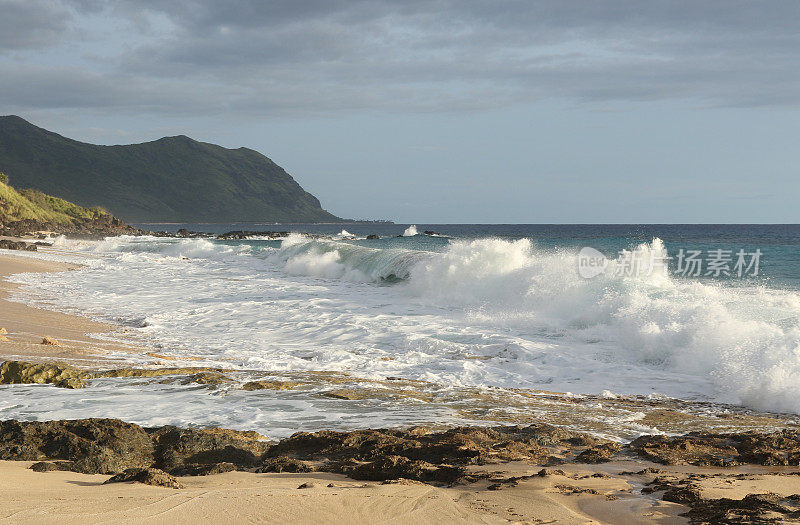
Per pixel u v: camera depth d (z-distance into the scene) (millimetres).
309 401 8578
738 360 9875
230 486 4902
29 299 18422
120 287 22078
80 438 6254
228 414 7895
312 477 5391
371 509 4184
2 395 8578
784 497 4516
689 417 8141
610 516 4246
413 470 5410
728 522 3914
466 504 4395
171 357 11383
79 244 50750
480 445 6336
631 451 6461
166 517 3787
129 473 5066
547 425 7246
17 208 70688
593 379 10188
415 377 10305
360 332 13836
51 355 11117
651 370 10672
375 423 7598
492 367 10891
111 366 10500
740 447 6527
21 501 4062
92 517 3707
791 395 8492
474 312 16047
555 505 4402
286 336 13680
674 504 4504
